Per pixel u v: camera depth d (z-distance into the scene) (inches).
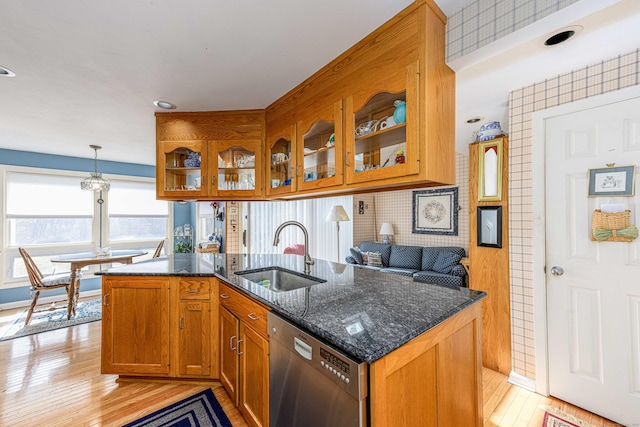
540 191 75.2
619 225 62.8
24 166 159.2
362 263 188.7
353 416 35.2
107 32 56.8
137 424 65.5
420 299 54.4
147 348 80.5
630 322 62.6
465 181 169.5
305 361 44.0
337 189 70.1
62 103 91.8
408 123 52.7
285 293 58.6
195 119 100.8
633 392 62.2
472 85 76.6
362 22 55.7
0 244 151.9
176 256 111.8
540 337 75.7
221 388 79.3
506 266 84.0
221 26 55.8
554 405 71.2
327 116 71.2
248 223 202.8
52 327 125.6
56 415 68.9
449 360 48.4
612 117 63.6
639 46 56.8
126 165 196.7
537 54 60.1
